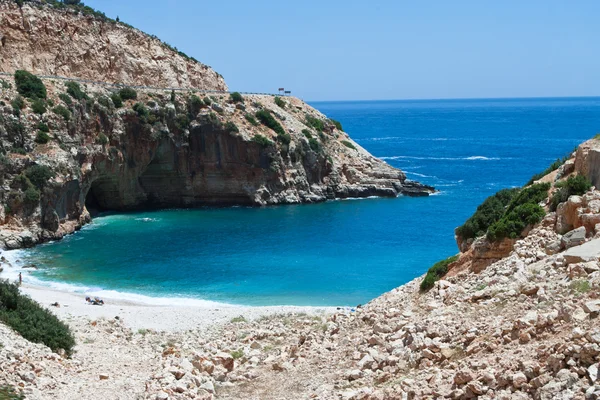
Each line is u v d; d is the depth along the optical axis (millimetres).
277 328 41781
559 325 20375
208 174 122188
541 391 16703
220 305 59562
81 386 28125
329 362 27328
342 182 133500
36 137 92688
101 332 43156
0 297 37219
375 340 27375
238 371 29000
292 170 126875
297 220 107312
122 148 110250
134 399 25734
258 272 73312
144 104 114812
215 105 124062
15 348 31234
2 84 94938
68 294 61750
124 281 69000
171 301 61312
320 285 67750
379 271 73562
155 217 109750
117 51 128875
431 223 102750
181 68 140750
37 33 115500
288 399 23750
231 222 105562
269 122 128875
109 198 113688
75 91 103375
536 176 44344
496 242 35219
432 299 32375
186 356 33781
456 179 153375
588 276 24062
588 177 34094
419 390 19922
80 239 90625
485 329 23281
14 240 83500
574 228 30922
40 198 87750
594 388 15516
